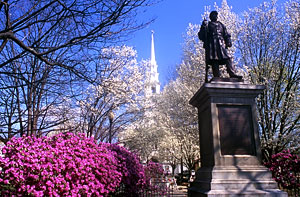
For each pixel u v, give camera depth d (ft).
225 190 19.39
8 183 17.03
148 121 73.87
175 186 58.34
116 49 52.16
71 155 20.24
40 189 17.38
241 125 22.45
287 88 50.88
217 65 25.75
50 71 26.35
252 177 20.40
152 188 31.71
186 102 64.59
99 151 23.95
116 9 17.02
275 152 49.67
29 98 27.30
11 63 25.23
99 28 17.37
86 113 44.16
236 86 22.88
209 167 21.94
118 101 52.90
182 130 72.08
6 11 16.52
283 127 49.90
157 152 112.06
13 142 18.81
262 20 55.47
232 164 21.20
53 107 34.58
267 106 51.72
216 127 22.04
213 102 22.66
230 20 58.08
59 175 18.20
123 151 30.09
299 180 26.73
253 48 55.88
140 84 59.31
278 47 53.42
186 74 65.67
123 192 28.35
